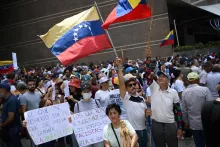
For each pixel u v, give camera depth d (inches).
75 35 281.0
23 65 1301.7
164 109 226.8
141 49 1090.7
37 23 1272.1
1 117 266.7
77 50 277.3
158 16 1068.5
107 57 1141.7
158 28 1068.5
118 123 181.2
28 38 1291.8
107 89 283.9
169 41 741.9
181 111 239.1
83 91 254.1
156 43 1067.9
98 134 251.9
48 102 268.7
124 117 262.2
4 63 644.1
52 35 291.3
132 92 234.1
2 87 254.5
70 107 286.4
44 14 1254.9
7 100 256.8
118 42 1123.3
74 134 259.9
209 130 174.2
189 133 343.3
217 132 171.2
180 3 1107.3
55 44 281.1
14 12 1322.6
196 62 444.5
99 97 278.1
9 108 254.1
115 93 274.4
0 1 1347.2
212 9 995.9
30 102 299.9
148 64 274.2
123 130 178.7
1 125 255.9
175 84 329.4
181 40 1391.5
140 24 1090.7
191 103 239.8
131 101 232.8
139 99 235.9
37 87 400.2
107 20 272.2
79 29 281.9
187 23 1402.6
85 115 252.2
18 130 261.3
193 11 1242.6
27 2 1291.8
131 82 233.5
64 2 1214.3
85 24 282.5
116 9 274.2
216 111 171.5
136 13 275.6
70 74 492.7
